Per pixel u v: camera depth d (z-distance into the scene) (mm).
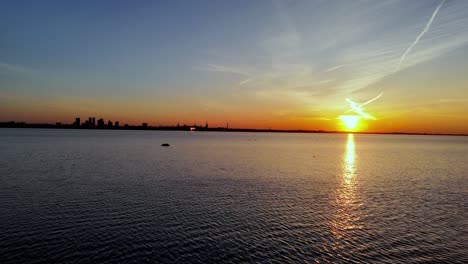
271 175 61938
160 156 96500
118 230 28406
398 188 50500
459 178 61562
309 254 24391
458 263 23203
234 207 36875
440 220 33281
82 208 35000
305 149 155250
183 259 23000
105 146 139375
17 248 24156
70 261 22281
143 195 41781
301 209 36688
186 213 34000
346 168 76312
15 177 53531
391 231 29750
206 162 82312
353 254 24516
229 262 22750
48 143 151625
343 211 36188
